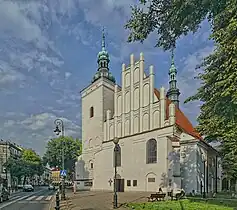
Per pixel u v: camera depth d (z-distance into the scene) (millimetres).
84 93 63906
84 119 63188
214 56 15961
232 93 13227
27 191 65625
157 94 48625
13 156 110188
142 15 13320
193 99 22203
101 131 58438
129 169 49594
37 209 26578
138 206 25156
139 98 50000
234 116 14203
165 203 26688
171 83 69562
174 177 43438
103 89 59844
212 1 11492
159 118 46375
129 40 13797
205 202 27594
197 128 31453
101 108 59219
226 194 44781
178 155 44219
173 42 13641
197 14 12047
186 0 11555
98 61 64312
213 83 17453
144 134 47906
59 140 96688
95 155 57625
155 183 45156
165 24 13023
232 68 13086
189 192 43875
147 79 49062
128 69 53094
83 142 62906
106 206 27547
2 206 29438
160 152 45062
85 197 39281
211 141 32312
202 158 46906
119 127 53875
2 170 88125
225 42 12703
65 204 30188
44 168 131875
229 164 40500
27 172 99625
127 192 47406
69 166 95188
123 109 53094
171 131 44000
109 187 53344
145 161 47062
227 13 11805
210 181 52812
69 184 88875
